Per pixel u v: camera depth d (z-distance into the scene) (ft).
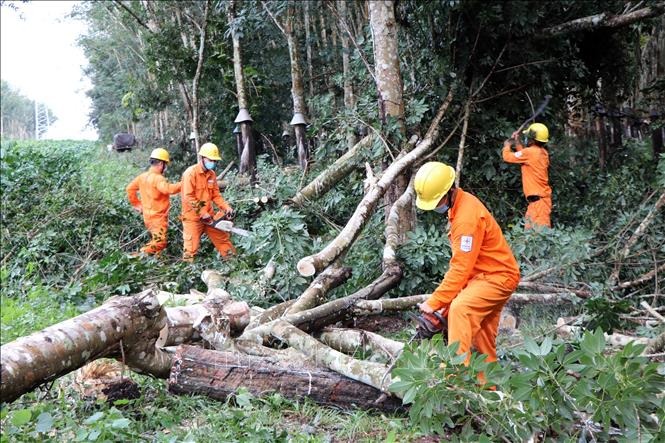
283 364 14.33
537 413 11.03
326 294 20.44
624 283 23.06
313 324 17.16
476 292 13.64
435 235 23.21
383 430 12.80
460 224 13.57
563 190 35.45
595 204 32.91
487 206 32.35
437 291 13.80
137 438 11.44
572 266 22.07
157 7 59.41
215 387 13.35
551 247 22.89
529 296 20.61
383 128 27.50
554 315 20.70
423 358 11.19
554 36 35.53
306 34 60.03
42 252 27.43
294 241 22.65
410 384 11.06
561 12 37.37
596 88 42.27
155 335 13.32
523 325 19.89
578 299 20.58
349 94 45.39
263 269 23.21
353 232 20.97
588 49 41.06
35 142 107.45
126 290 21.75
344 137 31.30
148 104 64.75
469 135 33.30
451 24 33.68
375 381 13.17
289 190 31.71
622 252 24.13
